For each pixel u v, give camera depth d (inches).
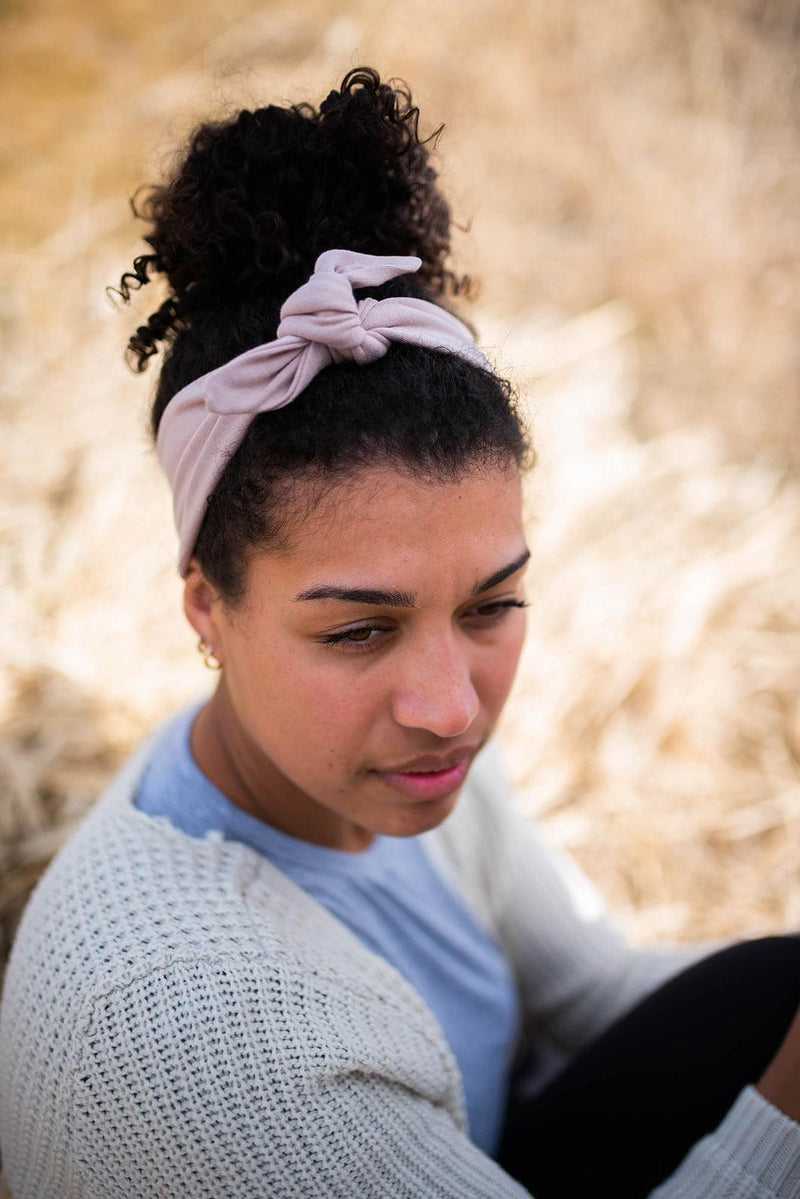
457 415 37.6
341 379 37.9
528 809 95.2
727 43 175.2
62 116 157.9
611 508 119.6
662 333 140.9
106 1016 38.8
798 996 50.6
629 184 155.6
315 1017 40.4
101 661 98.7
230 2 177.9
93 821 47.2
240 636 42.1
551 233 152.6
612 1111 52.7
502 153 158.6
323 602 38.6
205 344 43.0
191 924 40.7
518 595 43.0
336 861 50.3
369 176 44.4
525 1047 67.7
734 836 95.8
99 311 131.4
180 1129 37.9
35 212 144.1
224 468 39.4
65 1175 40.4
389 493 37.3
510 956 65.8
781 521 120.0
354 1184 39.8
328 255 39.4
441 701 39.6
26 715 93.3
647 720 102.7
